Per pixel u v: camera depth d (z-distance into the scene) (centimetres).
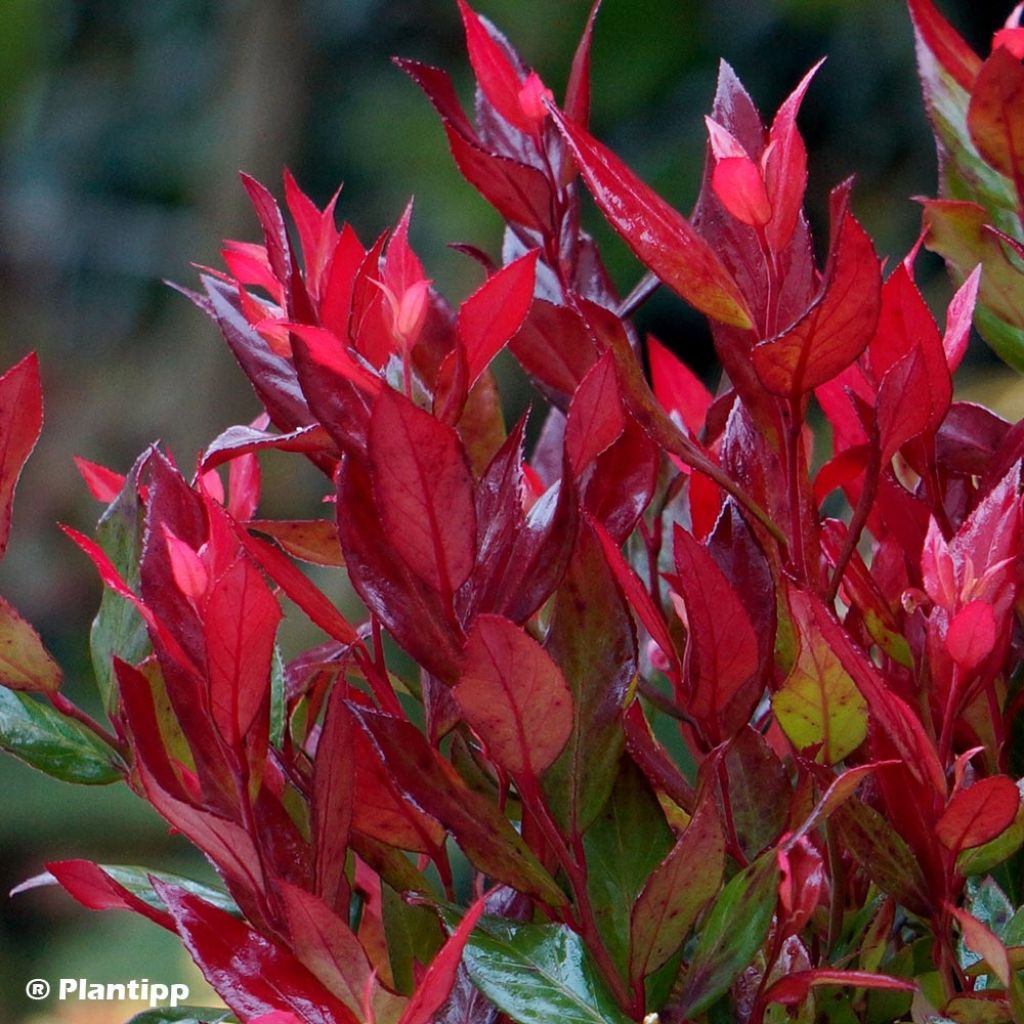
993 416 147
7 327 800
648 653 154
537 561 135
